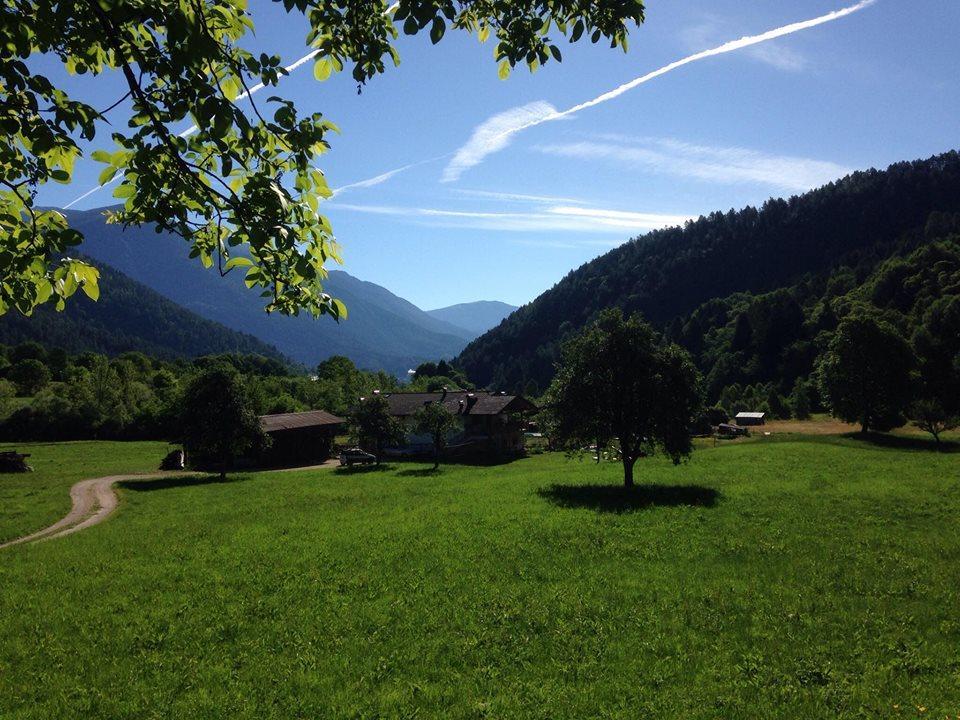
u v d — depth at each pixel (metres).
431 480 50.66
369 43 6.04
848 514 28.05
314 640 15.28
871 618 15.38
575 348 43.44
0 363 152.38
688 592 17.84
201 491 46.78
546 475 50.47
